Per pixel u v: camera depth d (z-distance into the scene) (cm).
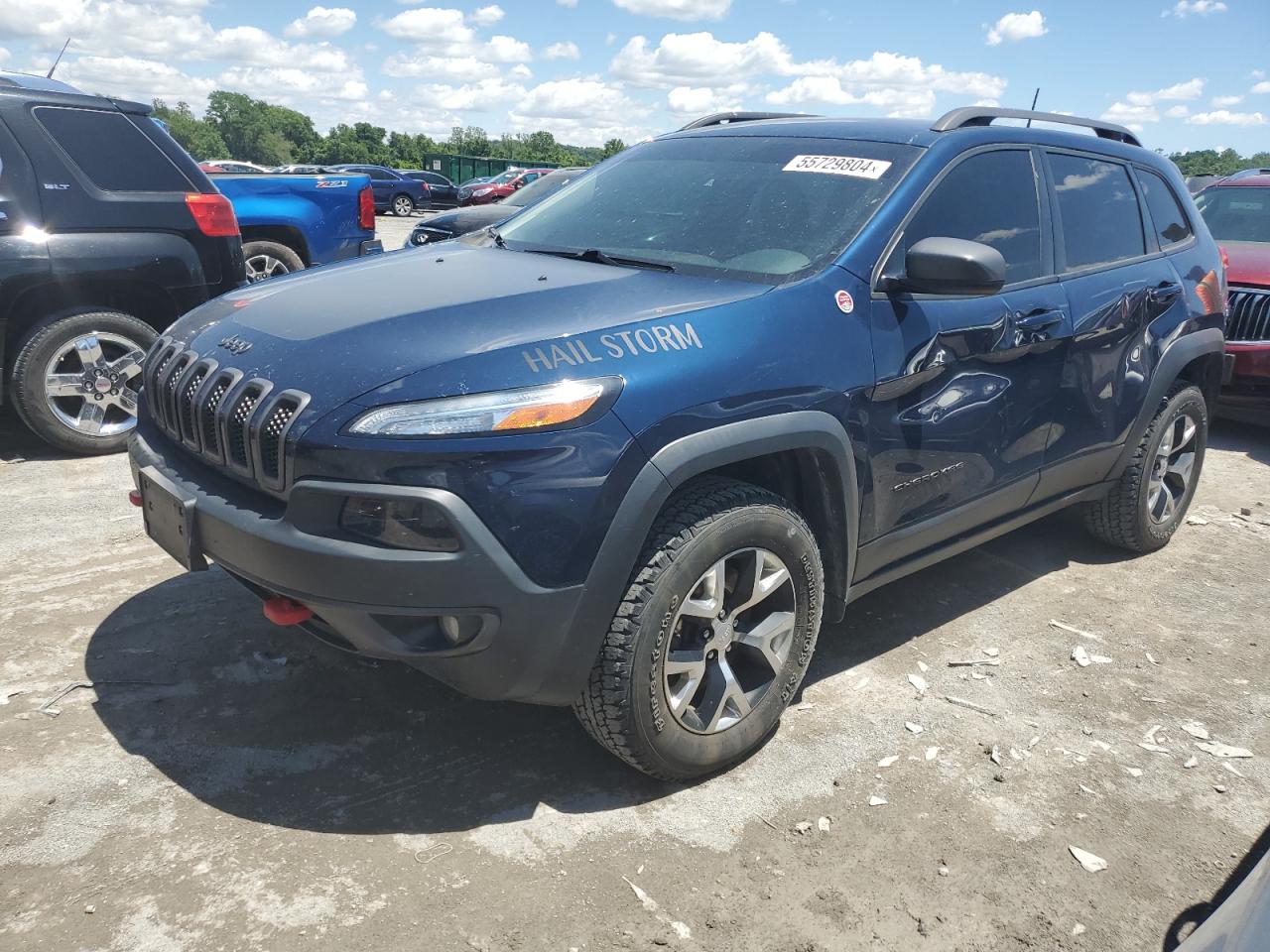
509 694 243
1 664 318
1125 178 427
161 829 247
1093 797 281
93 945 211
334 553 224
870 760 293
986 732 311
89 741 281
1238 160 5447
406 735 292
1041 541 480
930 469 318
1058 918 235
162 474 271
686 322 259
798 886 240
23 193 505
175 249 552
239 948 212
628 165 387
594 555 235
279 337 259
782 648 287
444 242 387
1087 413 386
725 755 277
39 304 525
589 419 232
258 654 331
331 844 245
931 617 390
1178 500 469
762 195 330
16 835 242
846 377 282
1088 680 347
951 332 313
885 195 313
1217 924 153
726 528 255
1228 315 655
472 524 222
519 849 247
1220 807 280
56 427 526
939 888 242
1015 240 355
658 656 251
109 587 376
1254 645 380
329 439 225
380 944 216
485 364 232
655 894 235
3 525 433
